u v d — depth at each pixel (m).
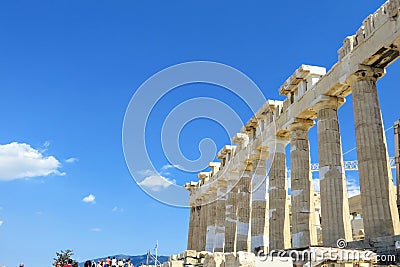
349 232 24.59
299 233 27.70
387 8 21.83
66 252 51.50
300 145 30.20
